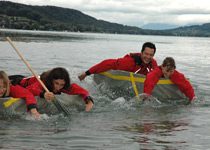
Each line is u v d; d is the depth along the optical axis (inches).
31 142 107.2
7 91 149.3
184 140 113.7
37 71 308.7
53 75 157.2
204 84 270.4
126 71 220.7
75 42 1058.1
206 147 106.3
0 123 134.0
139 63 221.9
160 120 145.8
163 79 201.5
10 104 148.3
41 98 155.8
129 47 936.3
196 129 129.7
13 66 333.4
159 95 201.6
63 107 154.0
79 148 102.4
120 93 217.3
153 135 119.3
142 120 145.2
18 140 109.0
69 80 161.0
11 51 519.2
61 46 759.1
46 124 134.6
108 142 109.2
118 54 609.6
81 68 346.9
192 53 769.6
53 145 104.7
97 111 165.9
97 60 459.8
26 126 129.9
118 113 161.8
